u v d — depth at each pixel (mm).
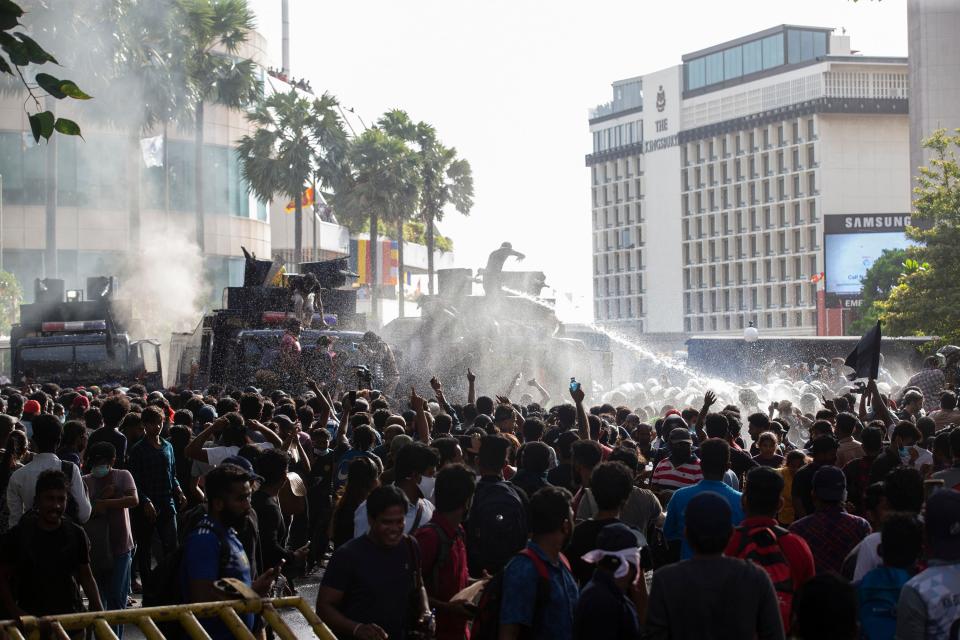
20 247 57375
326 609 5711
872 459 9156
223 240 64688
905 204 125938
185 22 46938
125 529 9305
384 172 60875
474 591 5805
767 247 133125
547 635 5383
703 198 141125
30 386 21234
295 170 56344
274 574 5805
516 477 7875
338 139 57688
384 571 5789
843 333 104312
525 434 9328
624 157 154125
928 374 18062
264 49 72250
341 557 5781
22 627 4703
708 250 140500
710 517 4895
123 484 9281
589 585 5176
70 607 6953
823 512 6844
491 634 5434
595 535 6266
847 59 124688
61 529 6938
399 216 63281
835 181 124562
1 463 9172
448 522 6238
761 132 132500
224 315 24453
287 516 10367
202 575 5762
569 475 8398
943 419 12555
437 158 67562
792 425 15359
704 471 7504
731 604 4848
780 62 132000
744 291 135250
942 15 63875
